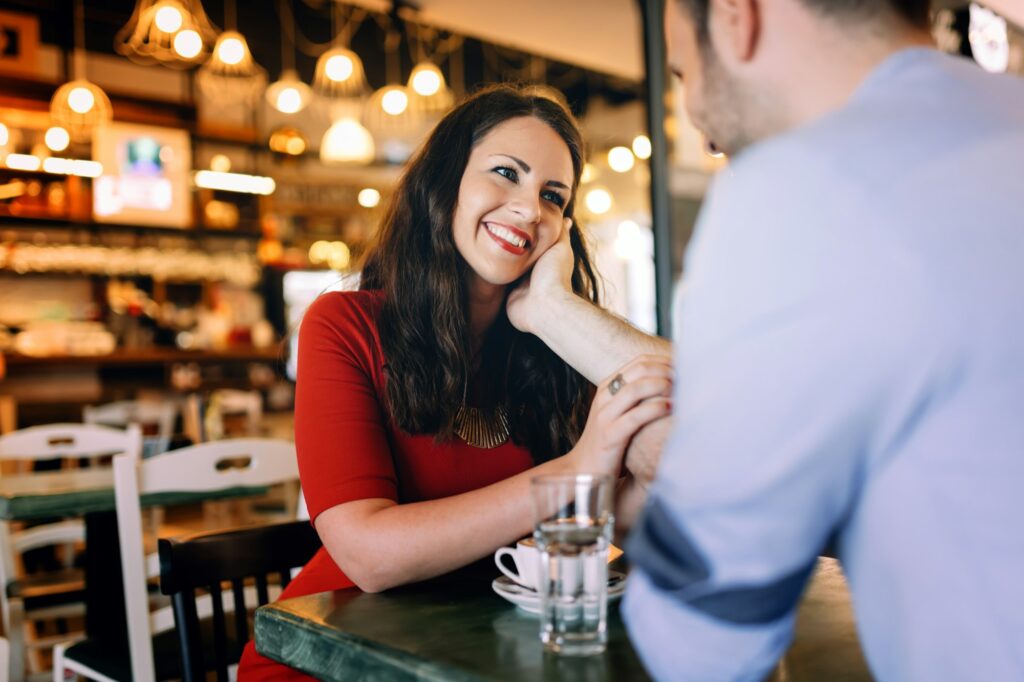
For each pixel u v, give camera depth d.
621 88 8.91
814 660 0.84
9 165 6.57
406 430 1.36
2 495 2.24
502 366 1.50
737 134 0.75
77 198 6.95
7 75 6.37
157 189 7.18
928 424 0.58
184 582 1.33
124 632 2.07
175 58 6.59
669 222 3.86
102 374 6.91
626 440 1.03
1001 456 0.57
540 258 1.44
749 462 0.59
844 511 0.62
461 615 0.97
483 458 1.42
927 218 0.57
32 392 6.62
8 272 6.95
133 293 7.33
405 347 1.36
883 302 0.56
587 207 8.62
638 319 10.22
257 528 1.42
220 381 7.09
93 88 6.09
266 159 8.17
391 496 1.21
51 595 2.56
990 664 0.58
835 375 0.57
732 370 0.59
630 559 0.68
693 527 0.62
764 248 0.59
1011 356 0.57
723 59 0.73
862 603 0.65
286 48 7.09
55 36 6.68
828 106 0.69
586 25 6.21
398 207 1.46
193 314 7.64
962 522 0.58
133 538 1.83
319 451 1.22
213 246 7.73
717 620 0.63
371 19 6.85
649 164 3.91
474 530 1.08
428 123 8.52
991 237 0.58
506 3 5.81
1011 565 0.58
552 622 0.84
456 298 1.41
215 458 2.09
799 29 0.69
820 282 0.57
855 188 0.58
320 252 8.33
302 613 0.99
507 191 1.41
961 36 4.16
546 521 0.85
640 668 0.79
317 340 1.33
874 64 0.68
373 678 0.86
